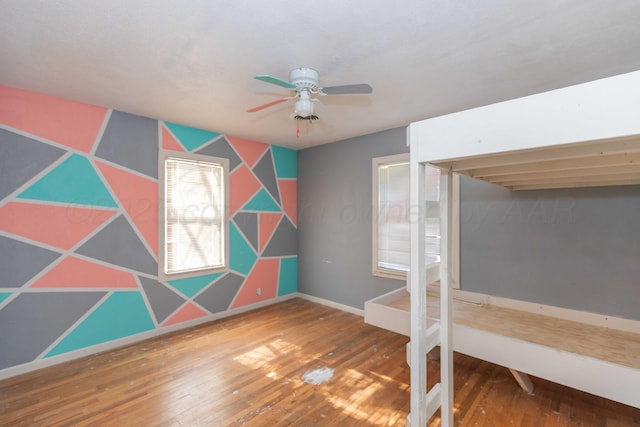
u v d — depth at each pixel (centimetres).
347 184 409
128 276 309
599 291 243
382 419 195
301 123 336
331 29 164
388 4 144
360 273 396
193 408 205
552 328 232
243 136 394
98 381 237
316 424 190
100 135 288
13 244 247
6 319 244
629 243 232
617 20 155
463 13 151
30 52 189
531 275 274
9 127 244
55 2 142
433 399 147
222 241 386
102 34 170
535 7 146
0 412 200
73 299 276
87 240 283
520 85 237
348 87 203
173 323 342
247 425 189
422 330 133
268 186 438
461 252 314
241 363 266
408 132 128
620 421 193
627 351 191
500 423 192
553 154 118
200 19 156
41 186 259
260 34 169
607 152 106
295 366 261
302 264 470
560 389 229
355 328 349
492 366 265
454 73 217
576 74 219
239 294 404
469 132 110
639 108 79
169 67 208
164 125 331
